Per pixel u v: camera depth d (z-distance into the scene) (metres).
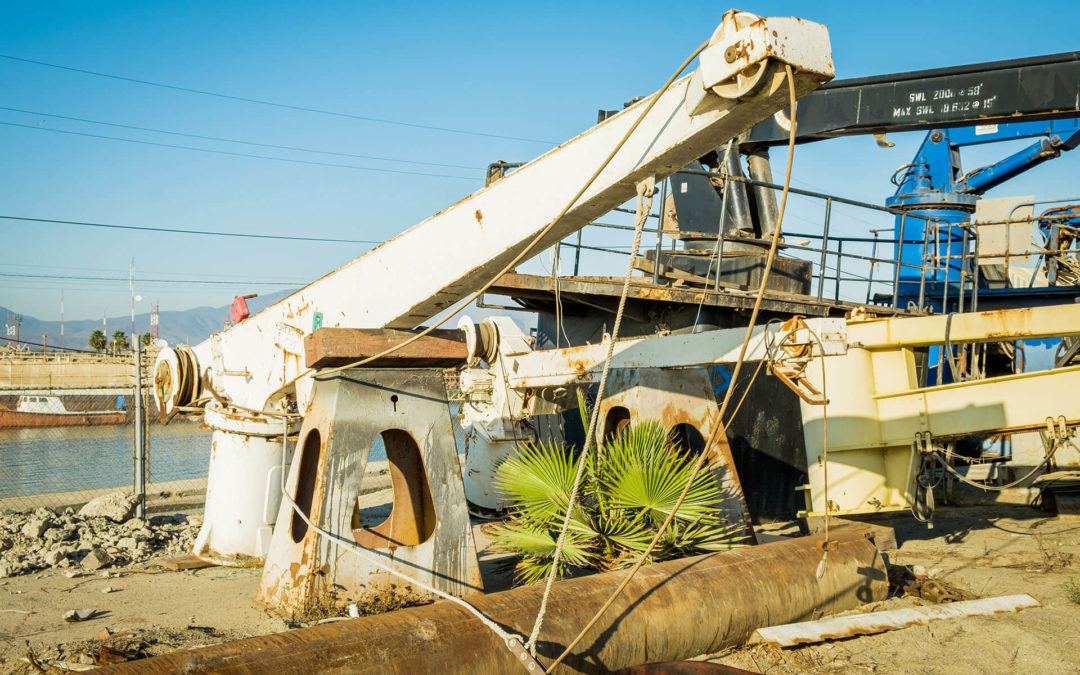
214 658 3.03
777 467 10.26
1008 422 5.99
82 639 4.59
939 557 7.13
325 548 4.88
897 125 11.41
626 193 3.69
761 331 5.47
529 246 4.19
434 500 5.23
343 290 5.48
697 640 4.29
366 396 5.13
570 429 11.08
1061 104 10.55
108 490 11.65
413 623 3.47
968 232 15.14
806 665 4.30
